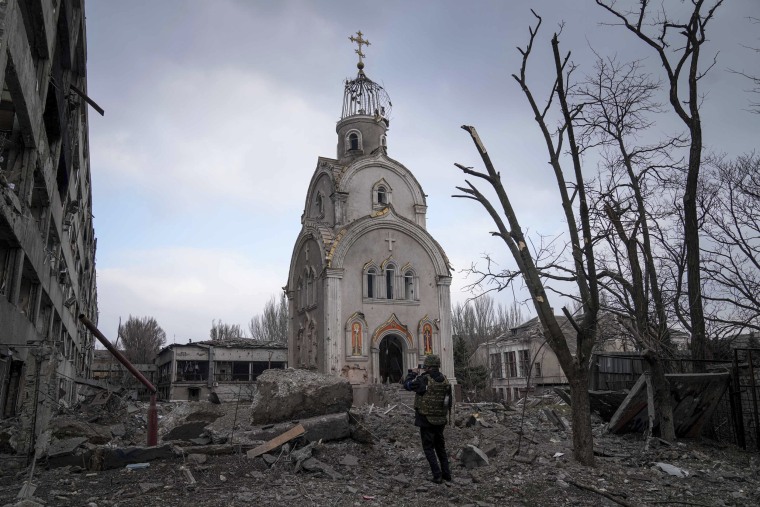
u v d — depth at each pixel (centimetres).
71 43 1877
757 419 1452
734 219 2127
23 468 1007
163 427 1358
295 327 3553
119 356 1112
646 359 1422
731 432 1570
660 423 1403
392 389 2847
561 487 936
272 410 1248
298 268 3581
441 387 975
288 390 1268
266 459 1030
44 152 1667
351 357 3052
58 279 2425
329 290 3083
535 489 921
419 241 3372
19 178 1491
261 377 1338
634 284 1488
